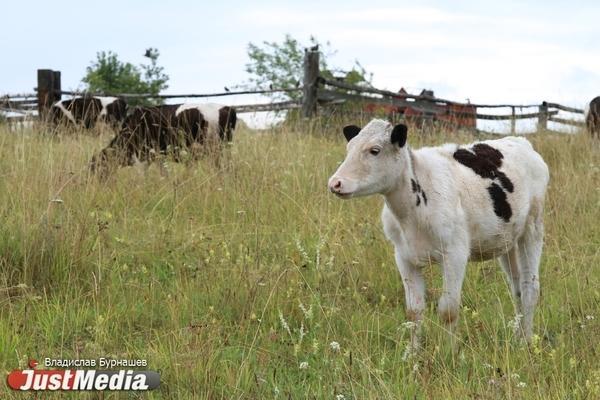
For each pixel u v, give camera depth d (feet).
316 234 26.35
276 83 74.59
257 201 27.12
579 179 32.50
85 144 36.45
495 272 25.45
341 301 22.15
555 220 28.35
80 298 21.47
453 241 19.89
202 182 30.04
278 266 22.82
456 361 18.42
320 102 51.78
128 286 22.20
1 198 27.02
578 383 17.01
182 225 27.63
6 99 52.19
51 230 23.26
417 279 20.48
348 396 16.87
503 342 19.58
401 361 18.40
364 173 19.30
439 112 56.59
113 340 19.34
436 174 20.16
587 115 51.24
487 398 16.02
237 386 16.97
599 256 25.55
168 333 19.35
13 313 20.33
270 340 19.47
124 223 26.35
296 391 17.29
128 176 33.19
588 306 21.99
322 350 19.24
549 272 24.79
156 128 39.63
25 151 32.78
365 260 24.17
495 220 20.95
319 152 35.88
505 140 22.84
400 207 19.80
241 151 35.63
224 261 23.50
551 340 20.76
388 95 54.03
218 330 19.49
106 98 55.83
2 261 22.54
